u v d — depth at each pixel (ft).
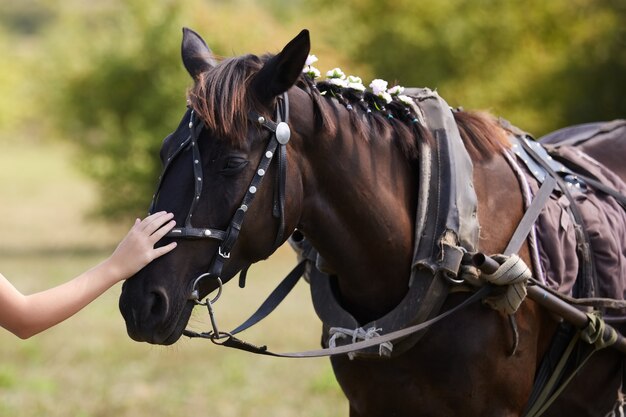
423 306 14.67
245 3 83.82
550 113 76.74
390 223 15.10
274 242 14.12
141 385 35.12
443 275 14.73
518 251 15.42
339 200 14.89
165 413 31.17
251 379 35.65
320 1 82.94
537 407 16.51
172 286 13.48
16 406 31.73
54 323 13.52
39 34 412.16
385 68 79.36
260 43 77.56
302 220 14.85
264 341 42.42
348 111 15.14
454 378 15.05
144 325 13.39
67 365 38.55
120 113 80.53
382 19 80.53
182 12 79.51
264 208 13.89
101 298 55.67
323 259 15.71
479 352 15.05
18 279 60.64
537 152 17.29
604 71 74.18
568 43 79.66
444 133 15.49
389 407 15.66
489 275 14.58
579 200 17.04
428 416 15.43
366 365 15.62
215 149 13.66
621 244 17.31
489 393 15.30
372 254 15.17
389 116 15.64
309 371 36.70
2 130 167.43
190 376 36.47
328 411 30.94
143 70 79.10
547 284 15.65
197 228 13.52
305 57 13.66
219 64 14.25
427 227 14.93
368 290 15.46
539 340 16.19
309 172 14.64
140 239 13.39
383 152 15.30
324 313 15.90
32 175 169.89
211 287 13.89
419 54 79.36
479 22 79.10
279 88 13.88
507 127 17.74
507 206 15.84
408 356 15.20
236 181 13.64
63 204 124.16
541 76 77.10
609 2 75.00
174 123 78.33
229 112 13.53
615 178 18.48
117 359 39.55
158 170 79.56
